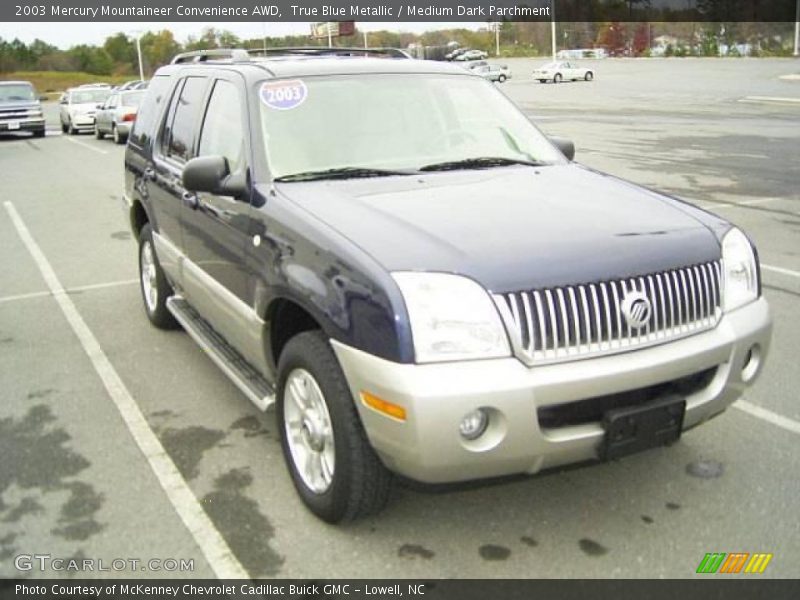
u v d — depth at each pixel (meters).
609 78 51.25
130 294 7.06
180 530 3.40
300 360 3.32
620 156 15.06
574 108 29.02
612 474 3.77
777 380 4.79
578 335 2.94
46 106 52.16
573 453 2.97
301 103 4.22
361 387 2.94
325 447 3.33
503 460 2.89
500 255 3.00
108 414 4.57
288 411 3.57
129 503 3.62
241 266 3.88
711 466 3.82
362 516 3.35
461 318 2.83
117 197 12.89
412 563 3.16
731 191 11.03
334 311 3.04
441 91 4.64
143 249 6.09
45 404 4.72
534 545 3.26
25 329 6.12
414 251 3.02
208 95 4.77
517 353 2.86
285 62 4.52
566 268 2.99
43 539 3.36
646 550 3.20
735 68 53.66
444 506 3.54
